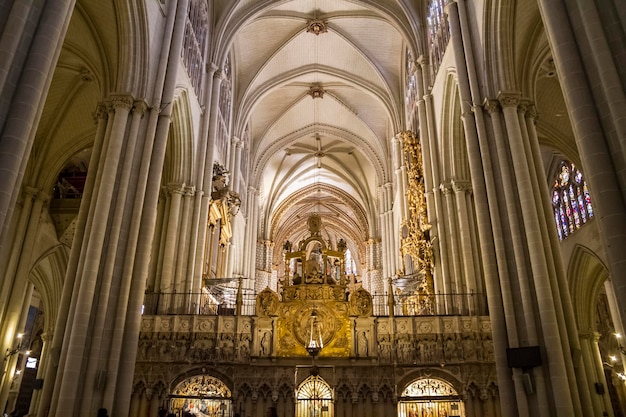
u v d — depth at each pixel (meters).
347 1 28.36
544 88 23.28
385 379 16.97
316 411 16.69
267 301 18.19
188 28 22.19
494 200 14.95
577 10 8.90
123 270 14.65
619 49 8.22
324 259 19.64
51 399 12.79
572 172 27.39
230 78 32.31
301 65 35.16
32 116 8.66
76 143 24.25
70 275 14.46
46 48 9.09
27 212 22.89
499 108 15.96
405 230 29.48
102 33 17.34
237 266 36.69
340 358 17.38
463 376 16.88
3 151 8.20
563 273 14.01
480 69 16.94
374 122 39.56
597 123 8.20
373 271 44.97
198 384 17.16
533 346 12.85
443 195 22.00
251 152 40.66
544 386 12.48
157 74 17.66
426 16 25.62
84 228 15.06
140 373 16.97
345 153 46.41
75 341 12.99
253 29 31.56
